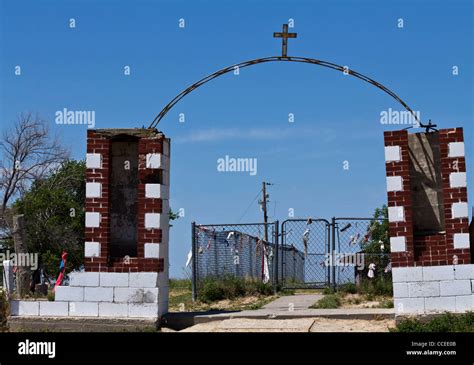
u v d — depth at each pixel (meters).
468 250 14.16
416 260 14.30
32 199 35.72
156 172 15.06
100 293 14.91
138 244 14.98
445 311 14.06
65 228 35.34
